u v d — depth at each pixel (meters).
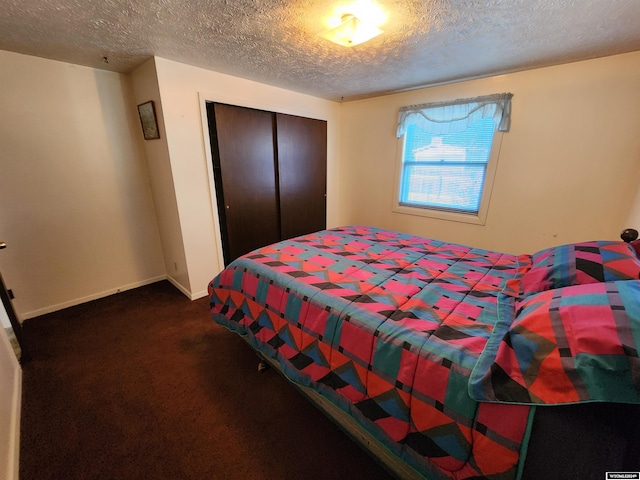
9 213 2.17
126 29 1.68
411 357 0.97
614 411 0.68
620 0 1.37
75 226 2.49
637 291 0.81
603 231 2.37
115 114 2.54
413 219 3.53
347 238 2.38
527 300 1.10
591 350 0.72
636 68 2.04
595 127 2.25
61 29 1.67
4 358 1.49
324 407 1.33
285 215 3.49
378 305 1.25
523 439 0.74
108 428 1.37
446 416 0.86
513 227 2.80
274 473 1.17
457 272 1.64
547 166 2.52
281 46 1.95
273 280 1.57
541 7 1.45
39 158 2.23
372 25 1.55
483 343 0.97
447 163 3.14
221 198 2.86
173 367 1.80
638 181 2.12
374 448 1.15
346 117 3.87
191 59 2.20
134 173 2.74
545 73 2.38
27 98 2.11
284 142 3.24
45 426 1.37
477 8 1.46
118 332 2.17
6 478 1.08
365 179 3.87
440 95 2.98
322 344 1.24
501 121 2.63
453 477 0.86
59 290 2.48
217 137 2.65
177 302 2.65
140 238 2.91
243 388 1.63
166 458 1.23
